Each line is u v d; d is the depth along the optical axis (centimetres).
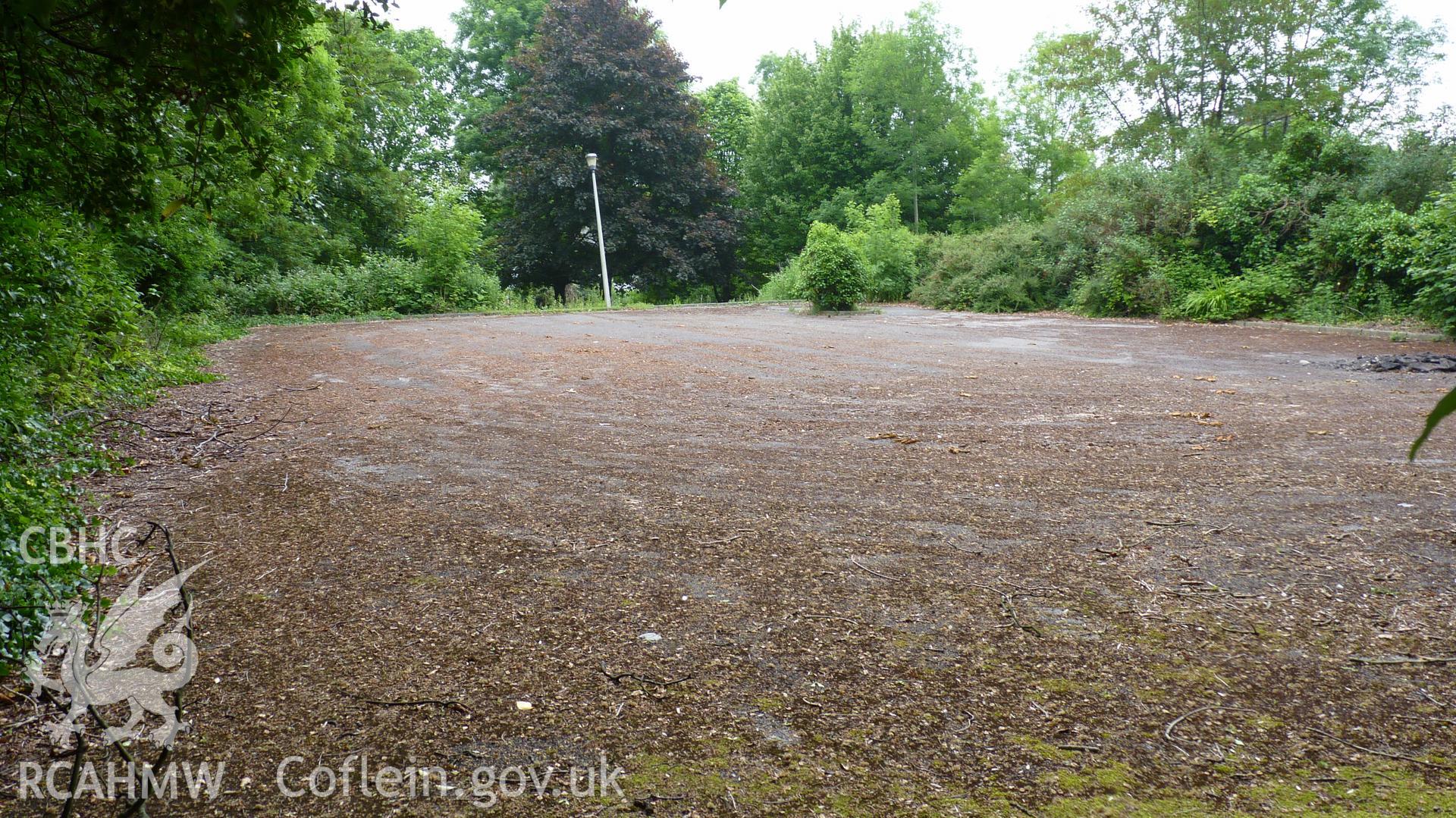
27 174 320
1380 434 542
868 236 2514
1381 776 186
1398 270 1351
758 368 955
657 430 599
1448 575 302
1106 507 396
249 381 887
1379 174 1515
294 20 226
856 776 189
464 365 1004
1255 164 1758
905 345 1204
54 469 354
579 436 579
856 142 3875
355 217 2848
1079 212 1964
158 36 206
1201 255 1702
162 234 991
